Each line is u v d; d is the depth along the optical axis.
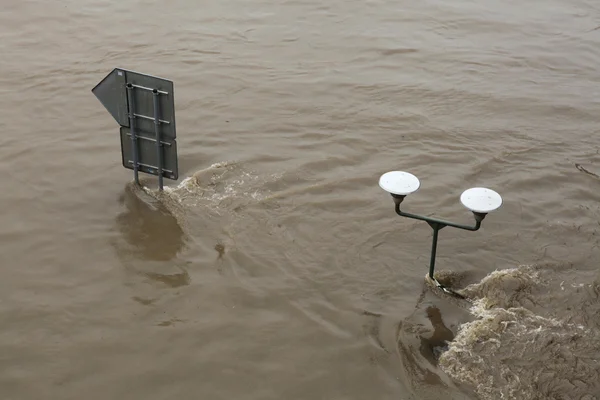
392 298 6.14
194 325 5.86
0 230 6.89
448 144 8.57
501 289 6.23
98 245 6.73
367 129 8.85
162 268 6.45
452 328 5.84
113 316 5.95
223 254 6.61
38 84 9.66
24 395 5.25
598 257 6.66
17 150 8.15
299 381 5.38
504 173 7.99
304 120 9.01
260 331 5.81
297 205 7.29
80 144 8.31
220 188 7.53
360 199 7.41
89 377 5.40
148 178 7.69
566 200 7.52
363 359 5.56
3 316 5.93
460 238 6.87
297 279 6.33
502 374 5.39
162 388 5.31
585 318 5.92
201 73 10.13
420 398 5.24
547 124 9.12
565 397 5.19
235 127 8.80
